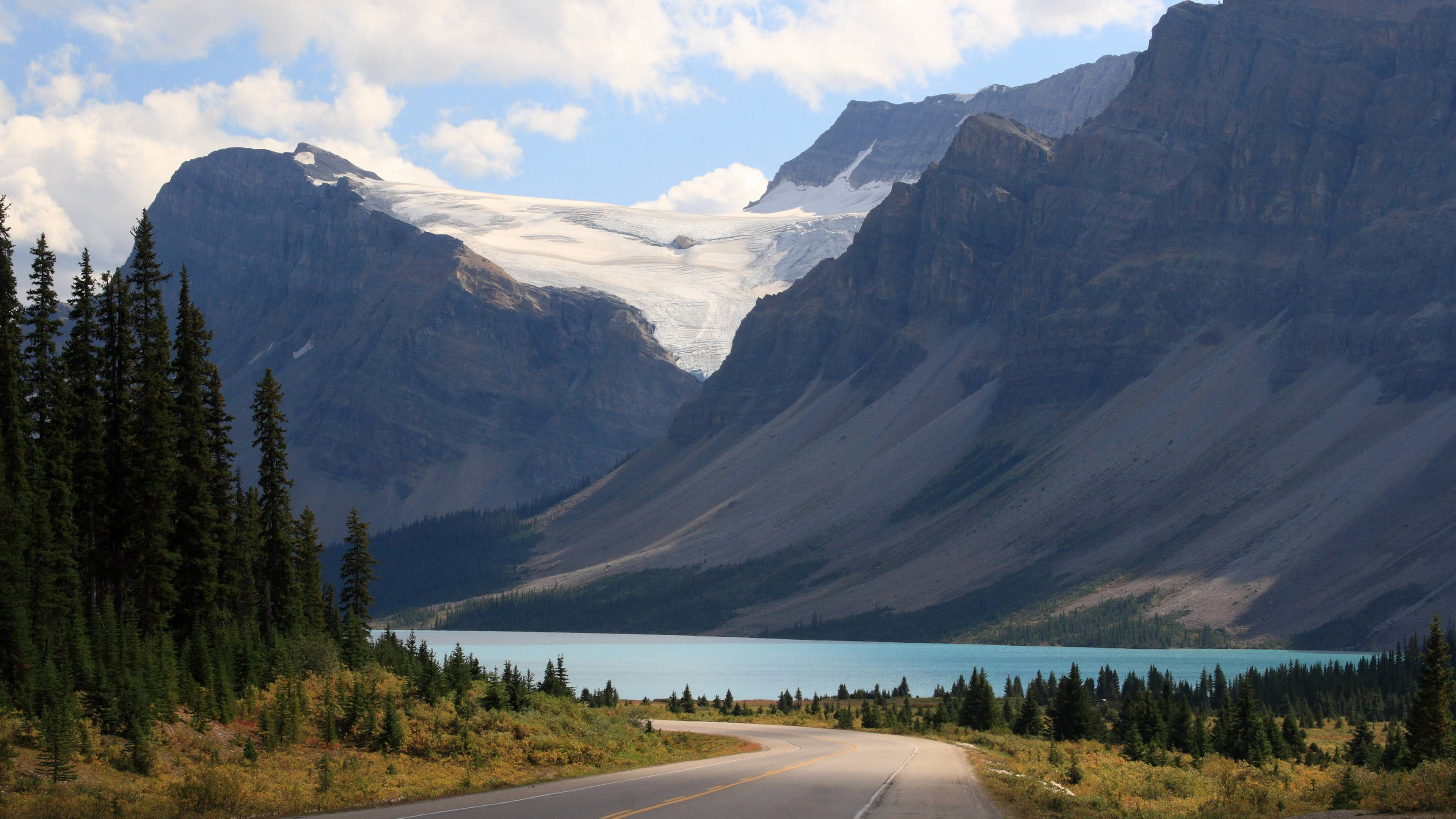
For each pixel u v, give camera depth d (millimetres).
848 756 68562
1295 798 54281
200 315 93438
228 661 71938
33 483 71875
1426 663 85125
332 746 61875
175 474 86562
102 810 43719
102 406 81000
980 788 49938
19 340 73938
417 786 52500
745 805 41812
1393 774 55219
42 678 56000
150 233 88312
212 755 54969
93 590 79125
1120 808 48625
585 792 47312
